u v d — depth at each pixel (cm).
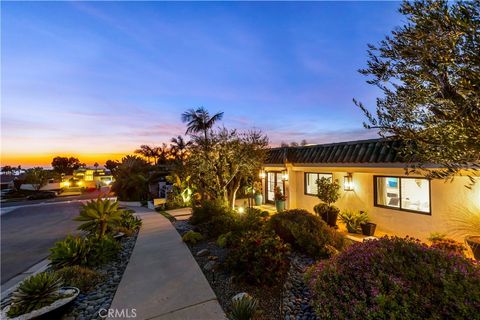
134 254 650
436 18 191
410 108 261
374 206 793
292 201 1105
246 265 443
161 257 618
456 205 600
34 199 3362
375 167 688
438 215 634
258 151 1126
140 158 3055
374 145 739
